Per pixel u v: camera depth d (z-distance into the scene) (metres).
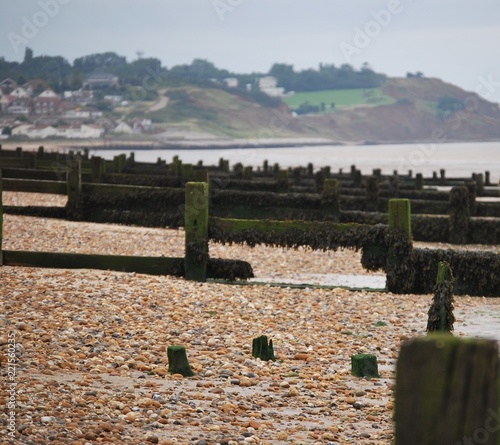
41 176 102.19
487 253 54.59
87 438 25.17
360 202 86.12
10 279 52.53
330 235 56.28
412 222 71.75
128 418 28.03
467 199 71.00
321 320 48.75
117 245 76.50
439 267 38.06
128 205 69.06
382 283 64.94
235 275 57.22
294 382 35.22
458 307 52.62
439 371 9.22
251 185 91.94
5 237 77.44
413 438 9.27
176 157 130.12
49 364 34.81
